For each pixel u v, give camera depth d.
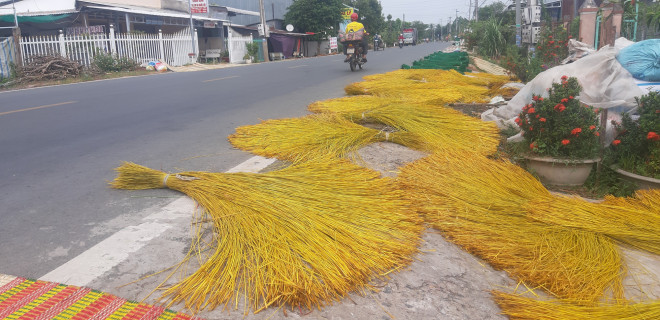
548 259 2.86
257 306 2.32
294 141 5.31
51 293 2.38
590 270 2.73
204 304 2.33
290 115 7.87
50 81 16.47
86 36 19.86
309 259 2.62
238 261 2.61
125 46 21.25
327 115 6.54
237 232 2.94
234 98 10.09
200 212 3.47
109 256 2.81
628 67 5.41
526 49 19.94
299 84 12.84
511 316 2.40
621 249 3.14
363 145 5.43
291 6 43.47
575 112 4.91
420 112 6.41
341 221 3.10
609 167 4.96
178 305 2.33
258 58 32.66
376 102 7.43
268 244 2.75
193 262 2.74
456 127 5.98
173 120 7.55
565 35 12.24
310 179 3.86
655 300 2.57
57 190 4.09
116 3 25.11
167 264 2.73
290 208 3.22
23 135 6.39
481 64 19.44
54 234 3.16
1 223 3.35
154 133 6.55
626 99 5.20
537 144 5.01
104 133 6.55
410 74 11.98
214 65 25.50
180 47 24.58
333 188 3.70
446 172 4.32
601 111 5.16
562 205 3.61
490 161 4.70
